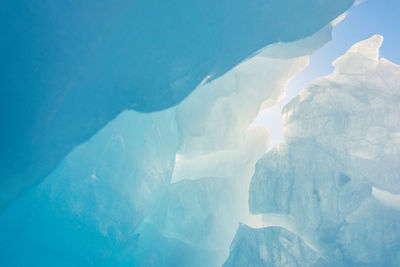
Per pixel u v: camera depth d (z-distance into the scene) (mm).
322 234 7492
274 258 7199
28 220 6273
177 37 4664
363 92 8609
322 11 5141
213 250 9578
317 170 8016
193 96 9148
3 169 4227
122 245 7512
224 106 9469
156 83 4723
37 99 4141
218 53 5016
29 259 6125
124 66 4492
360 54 9492
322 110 8508
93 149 7270
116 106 4676
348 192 7637
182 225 9391
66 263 6500
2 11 3738
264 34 5176
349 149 8492
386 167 8078
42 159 4461
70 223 6672
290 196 7957
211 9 4727
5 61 3895
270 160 8734
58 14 3988
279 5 5004
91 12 4129
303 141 8656
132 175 7922
